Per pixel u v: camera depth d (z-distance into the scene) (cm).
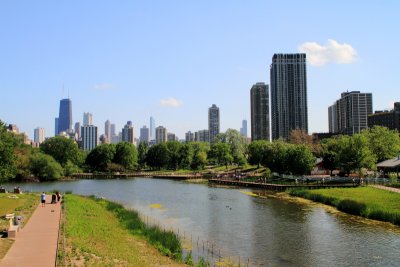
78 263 3488
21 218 5506
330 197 8762
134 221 6138
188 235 5756
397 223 6344
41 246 4041
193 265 3981
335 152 14000
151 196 11394
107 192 12950
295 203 9019
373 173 13375
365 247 4988
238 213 7756
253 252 4800
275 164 14450
